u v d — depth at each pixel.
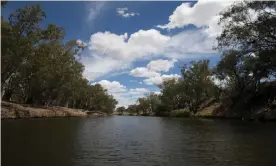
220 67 49.94
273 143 15.25
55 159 10.36
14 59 44.44
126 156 11.24
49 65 55.56
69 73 65.62
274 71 43.78
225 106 62.84
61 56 60.91
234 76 55.66
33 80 64.56
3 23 38.88
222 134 20.91
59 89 74.69
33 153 11.46
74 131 22.92
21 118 45.06
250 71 46.84
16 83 60.62
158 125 35.38
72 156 11.03
